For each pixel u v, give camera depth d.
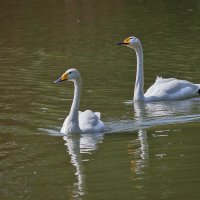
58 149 17.50
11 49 31.38
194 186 14.40
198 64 27.22
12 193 14.41
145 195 14.02
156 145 17.50
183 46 30.59
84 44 31.95
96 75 25.83
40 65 27.78
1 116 20.69
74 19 38.91
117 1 45.09
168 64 27.45
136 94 22.77
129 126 19.61
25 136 18.70
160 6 42.62
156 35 33.53
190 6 42.16
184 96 23.53
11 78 25.59
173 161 16.11
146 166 15.86
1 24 38.12
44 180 15.15
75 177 15.24
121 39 32.84
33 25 37.41
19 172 15.77
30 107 21.66
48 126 19.67
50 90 23.81
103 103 22.25
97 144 17.84
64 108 21.50
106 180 14.98
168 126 19.44
